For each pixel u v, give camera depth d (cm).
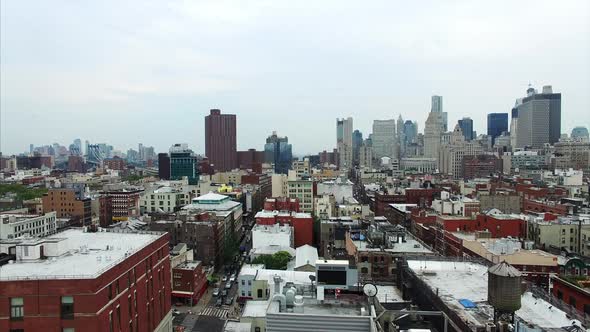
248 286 12988
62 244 7912
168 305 10088
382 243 13525
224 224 18562
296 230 18725
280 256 14112
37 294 6397
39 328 6394
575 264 11112
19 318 6397
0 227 17300
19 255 7450
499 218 16025
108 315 6831
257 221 18825
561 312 6128
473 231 15812
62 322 6425
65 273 6725
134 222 18425
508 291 5416
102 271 6788
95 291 6475
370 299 5134
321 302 5231
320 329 4597
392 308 7338
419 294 7575
